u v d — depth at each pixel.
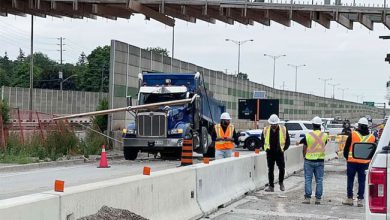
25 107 59.22
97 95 68.94
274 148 15.10
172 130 23.03
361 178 12.79
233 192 13.25
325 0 28.73
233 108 52.97
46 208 5.95
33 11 33.31
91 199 6.93
